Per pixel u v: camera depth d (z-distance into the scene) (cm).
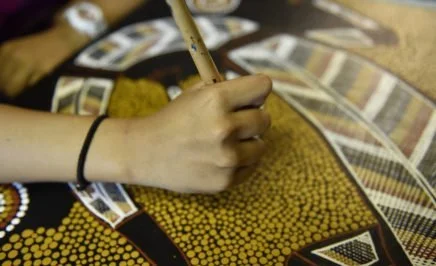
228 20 75
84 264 45
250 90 44
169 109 48
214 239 46
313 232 47
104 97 62
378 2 77
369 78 63
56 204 50
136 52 69
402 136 56
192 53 46
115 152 50
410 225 47
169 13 76
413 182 51
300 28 72
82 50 70
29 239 47
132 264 45
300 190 51
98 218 49
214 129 43
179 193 51
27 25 89
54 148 50
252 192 51
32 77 73
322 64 66
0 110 53
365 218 48
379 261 44
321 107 60
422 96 60
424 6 75
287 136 56
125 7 78
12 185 52
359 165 53
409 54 67
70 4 86
